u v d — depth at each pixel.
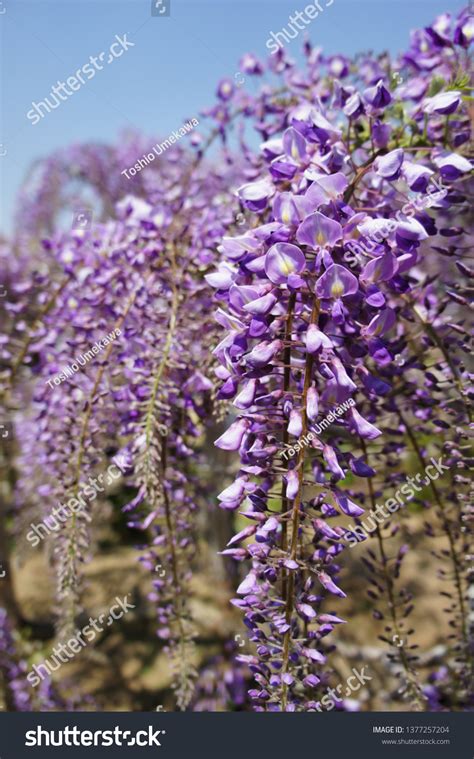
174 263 0.49
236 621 0.82
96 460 0.47
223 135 0.57
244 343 0.35
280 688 0.34
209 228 0.50
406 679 0.44
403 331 0.47
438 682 0.52
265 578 0.35
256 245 0.36
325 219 0.33
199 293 0.48
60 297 0.56
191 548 0.51
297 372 0.36
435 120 0.42
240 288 0.34
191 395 0.47
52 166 1.06
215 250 0.49
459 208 0.44
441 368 0.42
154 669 0.86
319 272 0.34
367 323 0.35
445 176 0.37
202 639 0.83
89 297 0.50
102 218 0.99
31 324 0.61
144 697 0.81
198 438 0.51
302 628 0.39
